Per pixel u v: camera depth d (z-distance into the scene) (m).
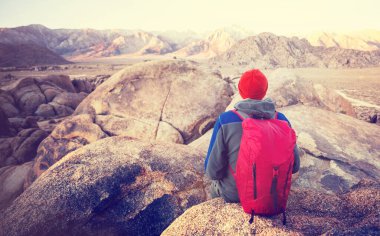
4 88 20.64
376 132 5.81
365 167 4.66
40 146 7.80
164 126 8.09
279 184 1.88
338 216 2.26
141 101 8.62
